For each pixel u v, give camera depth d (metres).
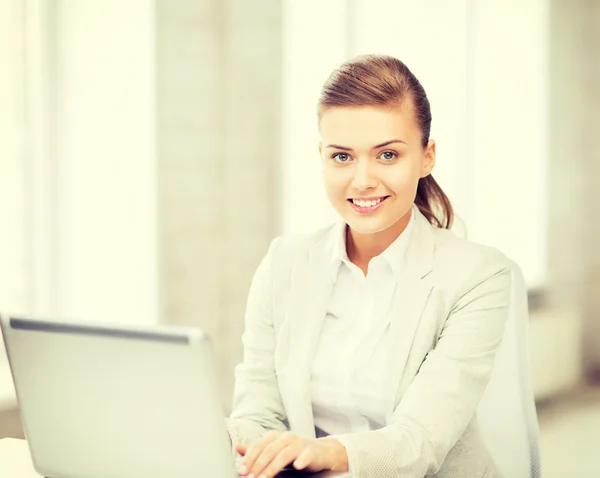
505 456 1.65
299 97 4.63
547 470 3.77
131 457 1.18
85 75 3.71
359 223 1.49
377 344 1.56
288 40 4.61
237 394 1.72
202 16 4.32
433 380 1.45
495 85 4.91
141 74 3.95
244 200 4.55
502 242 4.98
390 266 1.58
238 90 4.50
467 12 4.79
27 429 1.29
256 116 4.56
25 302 3.55
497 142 4.95
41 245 3.60
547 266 5.03
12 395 3.13
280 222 4.64
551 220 5.05
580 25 5.02
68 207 3.68
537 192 5.05
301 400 1.59
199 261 4.36
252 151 4.56
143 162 3.97
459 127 4.85
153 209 4.01
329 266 1.64
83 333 1.17
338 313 1.62
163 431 1.14
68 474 1.27
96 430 1.21
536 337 4.75
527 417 1.64
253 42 4.53
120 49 3.86
